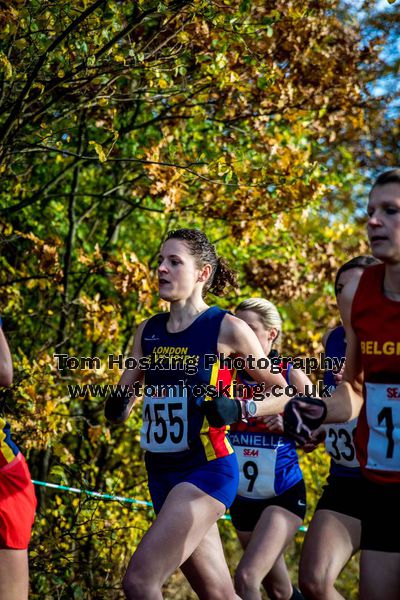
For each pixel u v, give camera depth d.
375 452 6.04
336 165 15.91
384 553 5.98
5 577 6.43
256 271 13.35
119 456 13.07
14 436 10.55
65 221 13.97
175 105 12.34
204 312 7.46
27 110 11.66
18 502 6.48
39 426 10.35
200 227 13.97
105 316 11.33
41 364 10.88
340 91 12.75
